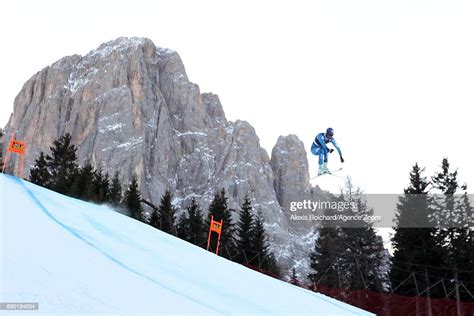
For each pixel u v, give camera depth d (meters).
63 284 5.78
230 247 50.84
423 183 43.59
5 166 11.12
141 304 5.97
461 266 36.78
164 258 9.21
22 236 7.00
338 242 56.78
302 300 9.69
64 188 52.09
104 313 5.36
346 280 51.62
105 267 6.96
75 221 9.28
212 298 7.47
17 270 5.76
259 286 9.74
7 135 142.75
